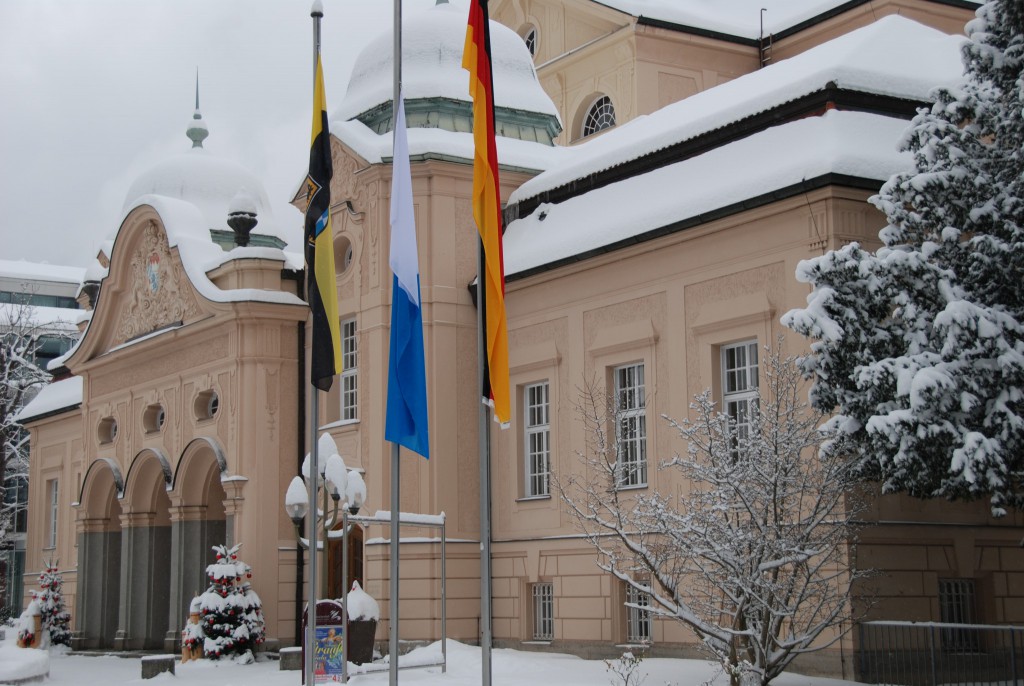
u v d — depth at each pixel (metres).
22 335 66.81
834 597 19.45
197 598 33.56
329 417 35.38
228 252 36.78
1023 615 24.64
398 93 19.02
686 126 27.72
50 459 53.75
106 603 43.03
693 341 26.50
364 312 33.72
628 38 39.53
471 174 33.16
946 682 22.11
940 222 20.08
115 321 43.06
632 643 27.67
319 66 20.38
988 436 18.80
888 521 23.06
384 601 31.67
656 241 27.27
